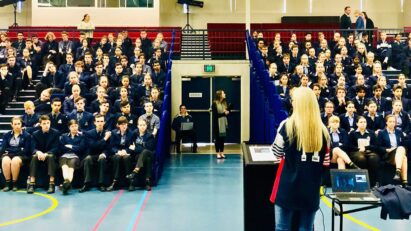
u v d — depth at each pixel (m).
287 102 10.50
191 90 16.89
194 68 16.52
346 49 14.79
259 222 4.57
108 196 8.94
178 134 14.71
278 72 14.29
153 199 8.66
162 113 11.80
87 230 6.72
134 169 9.49
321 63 12.49
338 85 11.61
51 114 10.55
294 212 4.05
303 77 11.32
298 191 3.95
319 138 3.90
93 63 14.38
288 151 4.00
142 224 7.03
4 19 22.73
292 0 23.23
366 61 14.46
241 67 16.52
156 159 9.96
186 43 20.42
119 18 21.78
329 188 8.45
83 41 15.80
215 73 16.53
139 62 14.01
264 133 11.62
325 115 10.28
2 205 8.24
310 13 23.14
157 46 16.50
